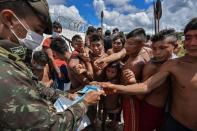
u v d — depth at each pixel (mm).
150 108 3070
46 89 2236
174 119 2840
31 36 1641
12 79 1439
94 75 4289
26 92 1454
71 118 1641
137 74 3285
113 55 4094
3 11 1549
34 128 1443
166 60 3031
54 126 1509
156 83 2805
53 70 5113
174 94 2842
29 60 1775
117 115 4672
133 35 3363
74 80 4344
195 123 2742
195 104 2686
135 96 3186
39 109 1471
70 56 4500
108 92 2783
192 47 2623
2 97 1396
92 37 4750
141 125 3180
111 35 8656
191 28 2600
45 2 1663
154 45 3053
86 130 4074
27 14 1590
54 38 5133
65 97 2309
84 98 1902
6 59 1499
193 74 2688
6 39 1606
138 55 3371
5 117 1399
